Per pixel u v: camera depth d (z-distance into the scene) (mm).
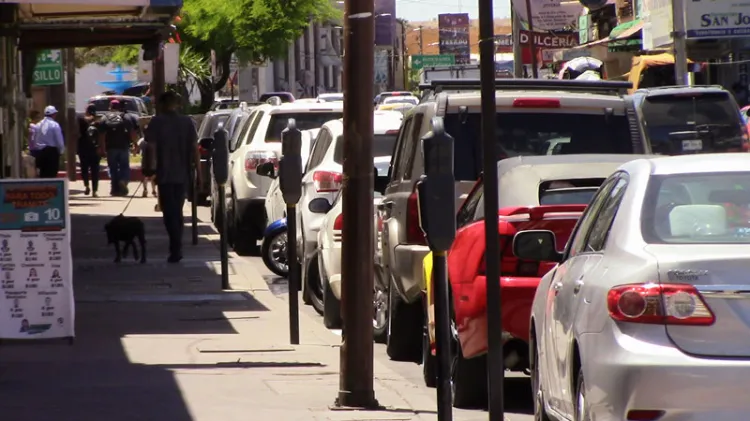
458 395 26828
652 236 17875
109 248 57812
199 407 25609
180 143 51156
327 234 39469
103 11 47344
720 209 18109
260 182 58750
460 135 31844
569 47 124500
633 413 16625
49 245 31969
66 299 32188
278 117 59219
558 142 32656
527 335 25297
